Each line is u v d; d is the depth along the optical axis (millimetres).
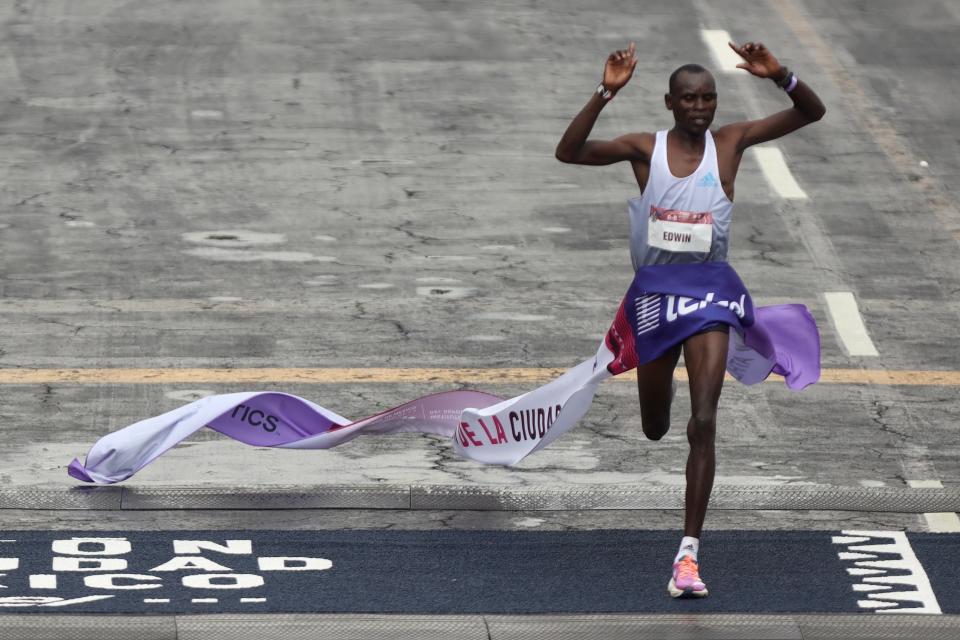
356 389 35938
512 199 51531
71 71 63250
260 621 23406
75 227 48094
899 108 61875
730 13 72875
